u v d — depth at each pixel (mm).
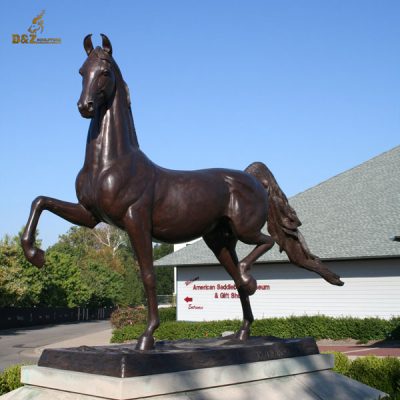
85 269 52938
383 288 19406
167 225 4750
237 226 5262
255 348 4828
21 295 30344
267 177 5883
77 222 4648
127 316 22094
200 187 4957
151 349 4355
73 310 44469
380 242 19875
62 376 4090
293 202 26391
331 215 23562
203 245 26047
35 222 4344
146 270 4504
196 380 4141
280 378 4934
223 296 23422
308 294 21062
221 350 4496
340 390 5188
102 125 4504
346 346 17172
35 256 4320
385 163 26406
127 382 3691
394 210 21953
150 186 4598
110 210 4418
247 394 4461
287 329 19219
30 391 4352
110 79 4438
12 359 16328
